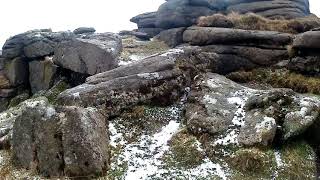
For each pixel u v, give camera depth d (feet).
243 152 46.39
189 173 45.98
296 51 66.54
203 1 114.21
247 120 51.01
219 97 56.39
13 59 103.09
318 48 63.57
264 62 69.46
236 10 109.29
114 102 57.72
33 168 48.62
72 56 83.10
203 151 48.80
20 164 50.70
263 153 46.21
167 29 119.96
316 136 49.47
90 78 63.93
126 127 55.42
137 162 48.34
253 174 44.75
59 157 46.73
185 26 113.91
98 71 76.89
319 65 63.10
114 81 59.62
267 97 52.31
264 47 70.59
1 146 56.80
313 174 44.96
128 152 50.26
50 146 47.44
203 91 58.70
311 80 61.72
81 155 45.68
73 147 45.98
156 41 115.65
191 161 47.70
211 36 72.74
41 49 99.25
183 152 48.98
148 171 46.65
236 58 70.79
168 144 51.47
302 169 45.06
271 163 45.29
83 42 80.28
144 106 59.21
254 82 67.36
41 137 48.32
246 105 53.67
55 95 83.61
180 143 50.60
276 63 68.95
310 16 100.32
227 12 111.04
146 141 52.60
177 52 66.49
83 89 58.70
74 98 57.16
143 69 62.80
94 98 57.06
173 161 48.16
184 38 104.99
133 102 58.90
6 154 54.54
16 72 102.22
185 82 63.77
